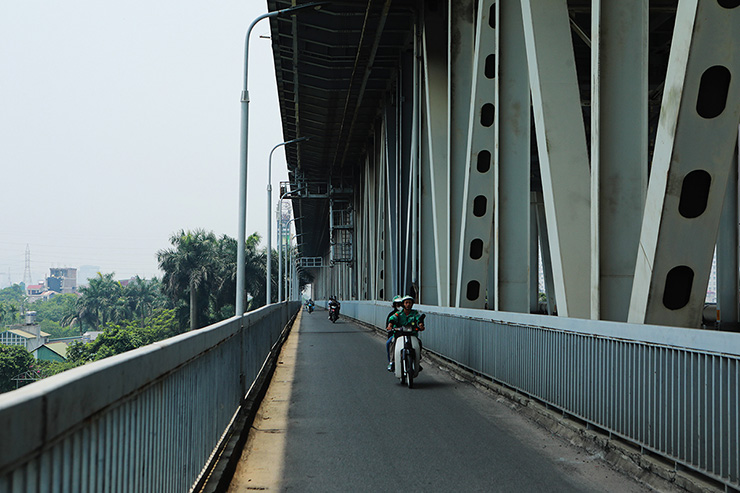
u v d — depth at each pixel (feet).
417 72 88.53
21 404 7.47
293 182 221.46
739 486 16.79
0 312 384.47
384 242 134.10
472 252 59.26
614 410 23.88
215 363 22.35
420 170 86.69
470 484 20.49
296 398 38.55
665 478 19.81
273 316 67.31
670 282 27.30
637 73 32.17
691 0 24.03
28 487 7.75
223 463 21.66
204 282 290.15
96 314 387.34
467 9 69.00
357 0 88.63
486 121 58.23
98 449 10.20
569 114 39.37
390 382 45.24
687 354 19.39
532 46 40.27
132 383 11.98
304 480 21.36
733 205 55.83
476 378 43.32
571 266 37.55
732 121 24.98
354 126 156.04
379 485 20.56
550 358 30.45
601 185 32.19
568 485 20.39
